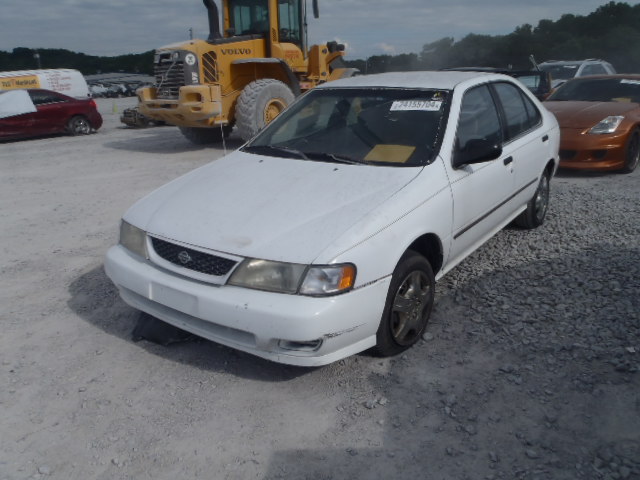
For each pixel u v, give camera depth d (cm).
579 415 281
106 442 273
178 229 322
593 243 506
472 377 315
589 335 351
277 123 455
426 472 249
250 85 1107
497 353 338
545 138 521
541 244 511
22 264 509
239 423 284
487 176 409
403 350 343
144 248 335
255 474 251
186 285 306
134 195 769
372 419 284
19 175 959
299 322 277
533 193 516
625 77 911
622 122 773
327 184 345
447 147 373
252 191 347
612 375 311
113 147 1287
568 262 464
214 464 257
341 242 291
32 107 1498
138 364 338
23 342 366
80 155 1173
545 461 253
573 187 729
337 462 257
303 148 407
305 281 282
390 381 315
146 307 341
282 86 1136
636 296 398
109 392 311
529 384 307
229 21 1212
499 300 403
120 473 254
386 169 357
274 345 291
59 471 255
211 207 336
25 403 303
